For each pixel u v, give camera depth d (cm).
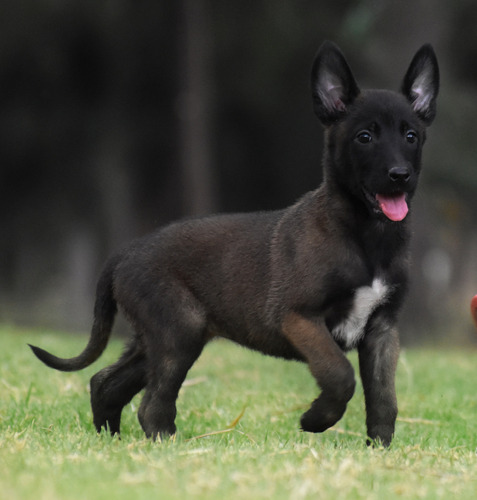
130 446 803
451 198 3312
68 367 976
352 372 842
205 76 3381
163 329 929
